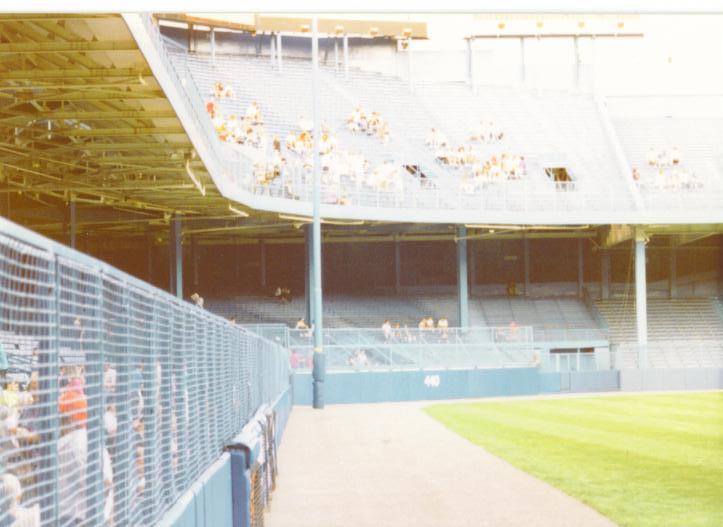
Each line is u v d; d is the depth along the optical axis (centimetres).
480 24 5297
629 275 5250
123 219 3828
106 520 440
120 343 480
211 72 4675
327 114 4791
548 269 5266
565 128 5175
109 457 454
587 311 5103
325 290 5097
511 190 4694
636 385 4378
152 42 1728
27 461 323
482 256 5244
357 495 1309
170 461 620
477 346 4034
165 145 2427
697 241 5312
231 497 877
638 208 4619
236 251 4928
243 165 3534
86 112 2078
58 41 1667
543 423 2520
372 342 3897
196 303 3684
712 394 3909
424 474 1521
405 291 5144
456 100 5222
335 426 2517
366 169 4531
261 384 1664
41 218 3616
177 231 3844
